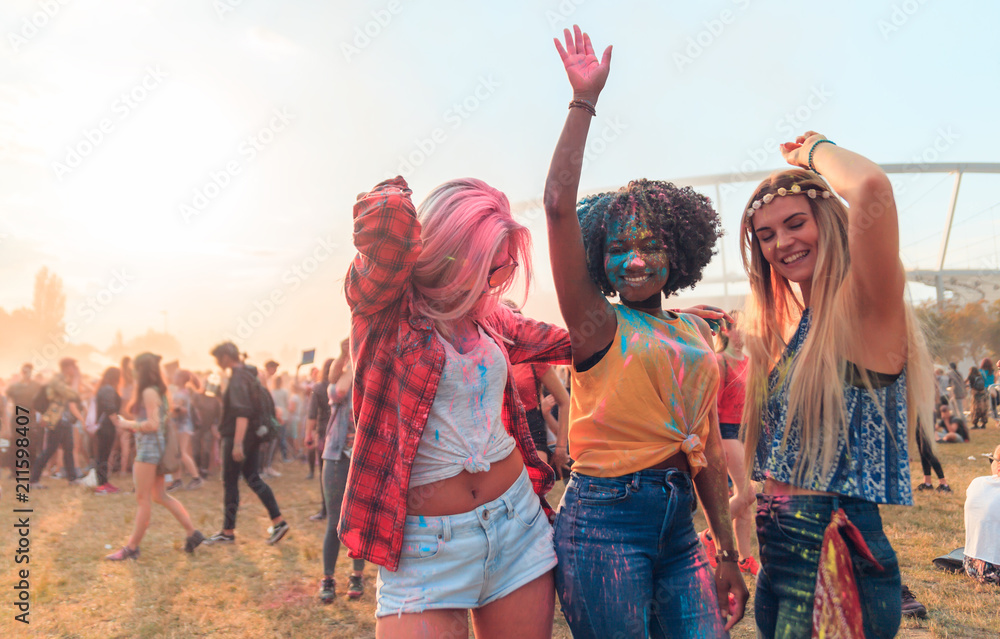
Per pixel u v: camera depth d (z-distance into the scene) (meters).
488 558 1.56
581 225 1.85
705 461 1.86
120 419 5.26
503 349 1.76
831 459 1.55
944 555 4.43
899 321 1.54
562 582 1.67
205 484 9.40
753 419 1.82
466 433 1.60
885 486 1.52
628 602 1.58
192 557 5.20
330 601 4.08
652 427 1.66
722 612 1.85
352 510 1.55
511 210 1.70
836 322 1.58
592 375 1.70
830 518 1.54
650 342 1.67
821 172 1.62
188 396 9.27
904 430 1.55
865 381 1.56
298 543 5.61
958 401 12.70
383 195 1.43
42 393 9.19
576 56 1.66
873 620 1.51
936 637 3.16
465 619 1.58
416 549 1.53
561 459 3.57
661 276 1.76
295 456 12.37
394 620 1.51
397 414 1.57
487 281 1.66
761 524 1.71
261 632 3.65
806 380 1.60
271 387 12.11
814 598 1.50
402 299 1.61
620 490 1.64
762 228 1.76
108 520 6.67
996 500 3.94
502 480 1.66
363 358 1.60
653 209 1.78
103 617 3.91
